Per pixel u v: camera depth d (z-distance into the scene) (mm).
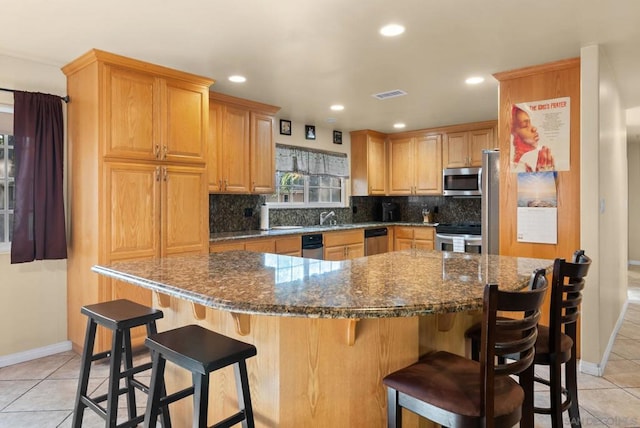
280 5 2234
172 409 2113
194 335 1561
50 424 2203
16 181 2932
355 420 1588
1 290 2984
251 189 4344
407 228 5918
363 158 6004
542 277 1493
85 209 3023
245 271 1850
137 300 3062
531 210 3234
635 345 3418
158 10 2287
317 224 5758
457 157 5602
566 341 1862
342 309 1211
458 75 3424
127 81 3014
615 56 3061
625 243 4676
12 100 2984
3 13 2314
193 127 3398
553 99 3141
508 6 2262
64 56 2965
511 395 1316
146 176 3111
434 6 2258
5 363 2975
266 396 1546
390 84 3691
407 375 1410
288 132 5254
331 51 2893
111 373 1737
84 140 3025
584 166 2861
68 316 3271
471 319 2033
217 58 3020
